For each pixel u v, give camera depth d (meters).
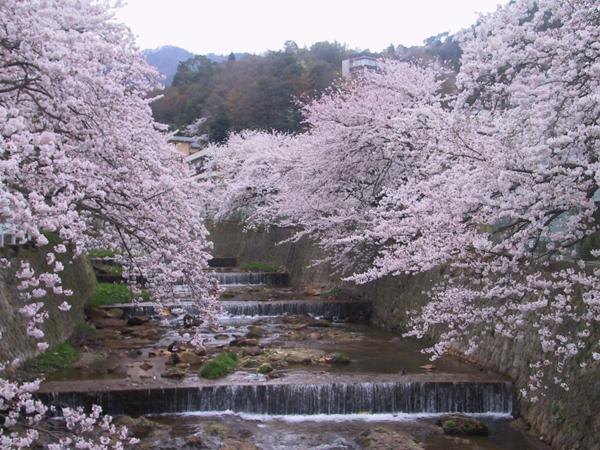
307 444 8.64
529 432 9.11
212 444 8.42
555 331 9.20
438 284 13.65
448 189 8.37
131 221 8.30
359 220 16.84
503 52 6.77
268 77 46.66
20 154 5.00
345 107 17.98
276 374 11.22
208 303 8.98
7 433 7.14
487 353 11.73
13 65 6.08
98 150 7.32
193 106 54.16
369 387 10.18
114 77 8.04
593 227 6.60
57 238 14.73
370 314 18.61
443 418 9.53
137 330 15.66
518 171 6.97
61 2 7.77
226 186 31.75
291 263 27.22
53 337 12.59
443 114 9.53
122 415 9.38
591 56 6.39
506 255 8.24
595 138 6.32
